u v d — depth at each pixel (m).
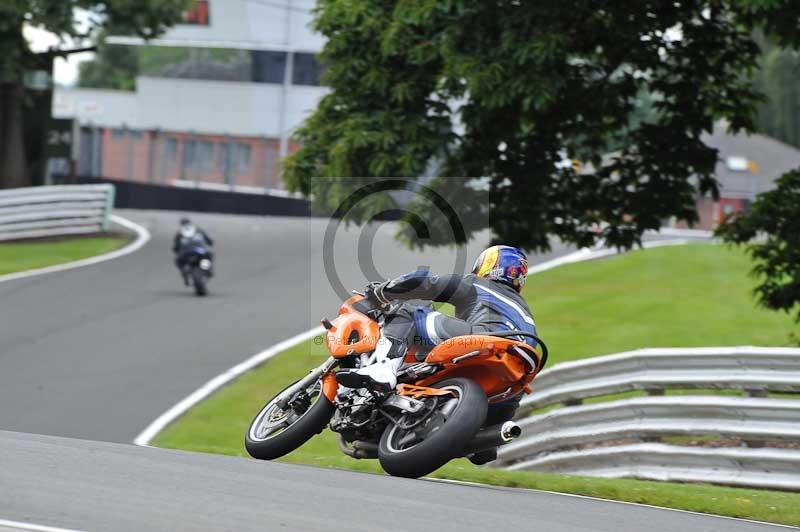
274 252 97.12
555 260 93.12
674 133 52.62
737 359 32.31
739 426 31.59
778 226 48.84
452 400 23.91
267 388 55.19
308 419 25.70
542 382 39.12
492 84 43.72
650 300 76.69
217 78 169.38
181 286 81.12
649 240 109.56
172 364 59.22
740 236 50.47
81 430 47.34
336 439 47.19
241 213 128.62
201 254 76.81
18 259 88.88
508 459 39.34
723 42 51.06
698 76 52.00
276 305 74.25
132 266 88.62
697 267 89.44
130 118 198.75
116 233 105.44
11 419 48.75
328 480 22.05
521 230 51.19
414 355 25.17
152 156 145.88
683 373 33.66
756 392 32.31
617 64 50.38
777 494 26.62
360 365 25.00
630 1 47.09
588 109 50.06
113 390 54.09
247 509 18.55
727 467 31.62
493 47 45.22
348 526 17.70
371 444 25.31
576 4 44.44
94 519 17.38
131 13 105.75
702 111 52.50
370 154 46.84
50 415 49.56
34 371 57.25
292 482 21.44
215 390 54.59
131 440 46.19
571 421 36.50
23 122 119.44
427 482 23.22
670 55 51.56
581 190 53.28
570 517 19.89
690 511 23.25
